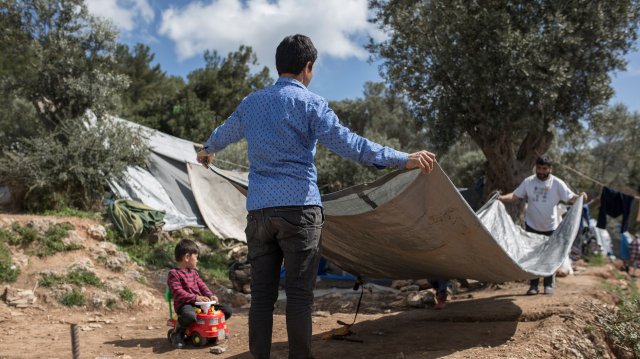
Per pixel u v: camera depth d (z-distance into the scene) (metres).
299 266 2.97
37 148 11.55
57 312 7.00
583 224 13.79
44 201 11.15
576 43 12.57
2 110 13.95
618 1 13.06
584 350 4.72
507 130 13.45
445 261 4.82
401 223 4.17
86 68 13.55
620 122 30.64
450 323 5.57
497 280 5.20
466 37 13.38
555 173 22.44
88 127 13.06
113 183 12.71
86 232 9.62
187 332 4.93
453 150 28.31
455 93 14.22
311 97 3.08
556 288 7.60
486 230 3.96
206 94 34.62
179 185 14.19
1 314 6.54
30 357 4.47
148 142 14.01
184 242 5.10
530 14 13.52
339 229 4.71
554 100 13.17
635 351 5.32
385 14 15.04
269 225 2.96
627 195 9.35
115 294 7.65
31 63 13.19
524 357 4.05
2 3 12.77
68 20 13.33
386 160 3.05
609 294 7.24
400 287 8.92
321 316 6.32
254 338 3.06
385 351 4.29
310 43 3.25
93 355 4.61
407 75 14.76
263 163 3.04
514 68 12.48
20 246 8.44
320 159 23.70
